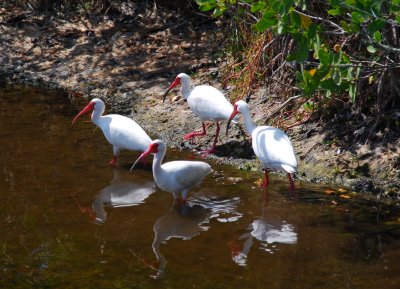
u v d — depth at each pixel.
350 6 9.53
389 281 9.12
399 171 12.15
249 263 9.62
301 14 10.27
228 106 13.32
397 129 12.86
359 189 11.98
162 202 11.59
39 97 16.44
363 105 13.48
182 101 15.77
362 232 10.48
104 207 11.33
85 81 17.20
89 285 9.09
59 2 20.62
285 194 11.85
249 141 13.80
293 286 9.04
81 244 10.16
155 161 11.47
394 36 12.31
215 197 11.80
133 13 19.92
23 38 19.30
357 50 13.36
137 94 16.36
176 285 9.09
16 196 11.59
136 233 10.52
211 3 12.02
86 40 18.98
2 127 14.53
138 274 9.35
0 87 17.02
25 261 9.68
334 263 9.60
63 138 14.09
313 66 14.01
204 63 17.17
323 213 11.13
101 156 13.36
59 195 11.69
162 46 18.34
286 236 10.40
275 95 14.84
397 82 12.67
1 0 21.12
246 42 15.59
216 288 9.00
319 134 13.45
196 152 13.80
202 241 10.30
